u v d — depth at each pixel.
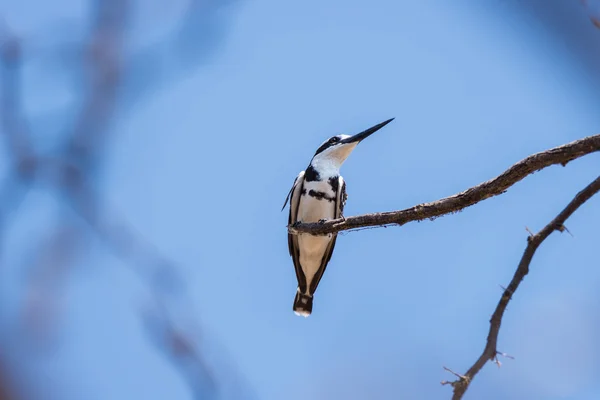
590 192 7.60
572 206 7.70
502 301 7.67
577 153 7.79
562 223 7.74
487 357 7.33
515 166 8.23
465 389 7.08
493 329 7.53
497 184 8.45
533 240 7.81
